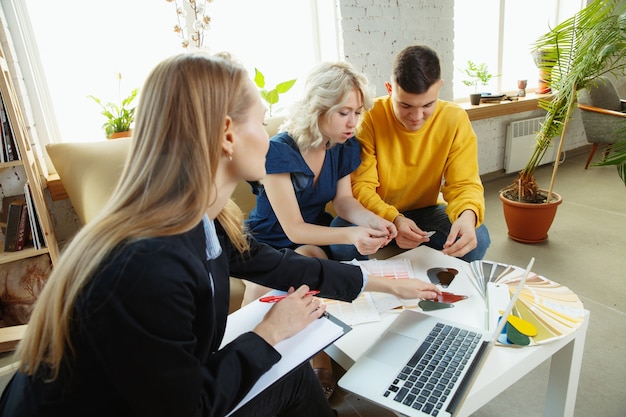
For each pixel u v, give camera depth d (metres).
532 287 1.09
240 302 1.47
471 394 0.78
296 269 1.02
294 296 0.91
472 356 0.81
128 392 0.58
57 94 2.16
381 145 1.68
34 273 1.91
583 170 3.74
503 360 0.85
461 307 1.05
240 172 0.74
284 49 2.75
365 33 2.72
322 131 1.43
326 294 1.04
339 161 1.60
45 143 2.14
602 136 3.56
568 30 2.12
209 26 2.08
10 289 1.89
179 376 0.60
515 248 2.40
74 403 0.60
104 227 0.58
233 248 0.96
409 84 1.40
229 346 0.76
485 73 3.39
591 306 1.79
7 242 1.81
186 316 0.61
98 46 2.20
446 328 0.92
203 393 0.66
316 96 1.35
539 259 2.25
